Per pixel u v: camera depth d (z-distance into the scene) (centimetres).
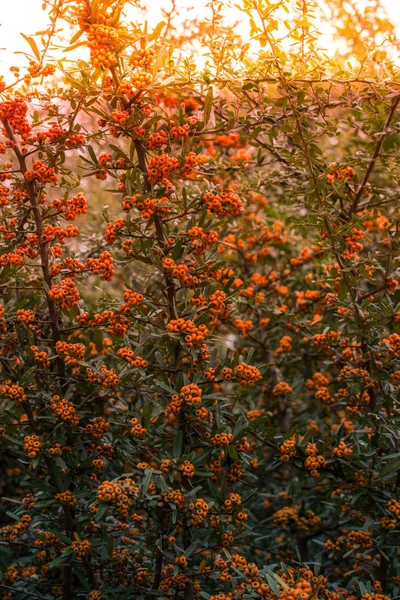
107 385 193
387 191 237
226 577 181
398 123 226
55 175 199
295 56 216
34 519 229
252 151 357
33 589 250
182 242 196
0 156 306
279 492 293
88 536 209
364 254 314
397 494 212
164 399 223
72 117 193
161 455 205
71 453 203
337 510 257
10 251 202
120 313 197
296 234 333
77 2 183
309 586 169
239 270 334
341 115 321
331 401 260
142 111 191
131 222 189
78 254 294
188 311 195
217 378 204
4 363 202
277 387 287
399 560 250
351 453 211
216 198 190
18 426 202
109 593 224
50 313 203
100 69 186
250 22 201
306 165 224
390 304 218
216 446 191
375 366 220
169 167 185
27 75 185
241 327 284
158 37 189
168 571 212
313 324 285
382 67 209
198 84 210
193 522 182
